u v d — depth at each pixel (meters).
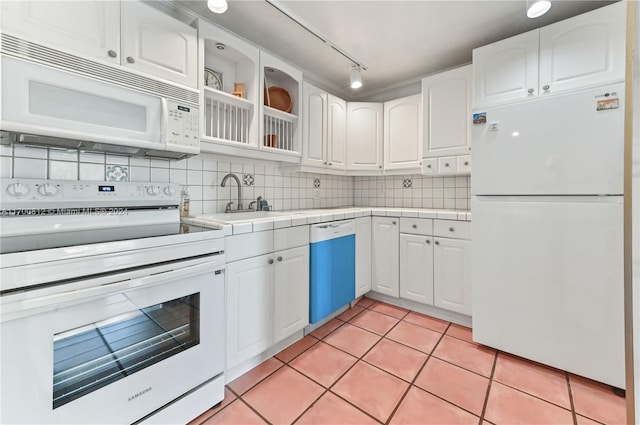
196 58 1.57
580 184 1.47
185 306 1.24
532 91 1.63
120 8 1.29
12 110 1.01
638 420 0.52
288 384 1.50
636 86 0.54
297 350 1.82
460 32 1.96
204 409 1.28
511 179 1.67
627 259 0.56
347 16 1.79
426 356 1.75
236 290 1.47
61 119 1.12
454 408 1.32
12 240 1.03
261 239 1.60
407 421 1.25
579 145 1.47
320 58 2.34
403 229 2.39
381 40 2.07
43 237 1.09
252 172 2.29
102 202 1.39
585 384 1.48
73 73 1.14
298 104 2.29
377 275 2.56
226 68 1.95
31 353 0.84
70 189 1.30
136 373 1.06
